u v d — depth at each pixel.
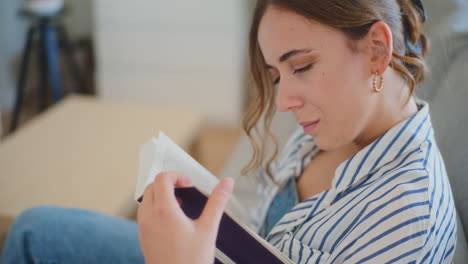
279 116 1.34
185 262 0.51
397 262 0.60
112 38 2.71
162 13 2.59
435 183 0.64
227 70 2.65
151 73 2.75
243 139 1.49
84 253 0.95
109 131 1.83
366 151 0.70
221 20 2.54
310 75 0.64
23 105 3.01
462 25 1.09
